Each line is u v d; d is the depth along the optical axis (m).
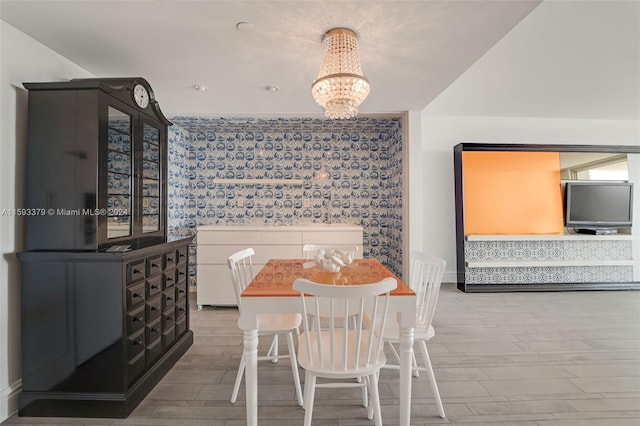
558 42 2.67
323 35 1.86
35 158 1.69
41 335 1.68
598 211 4.28
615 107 4.09
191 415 1.67
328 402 1.78
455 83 3.44
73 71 2.21
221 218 4.21
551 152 4.38
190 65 2.27
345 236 3.61
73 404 1.65
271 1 1.54
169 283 2.20
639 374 2.10
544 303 3.67
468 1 1.54
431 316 1.74
